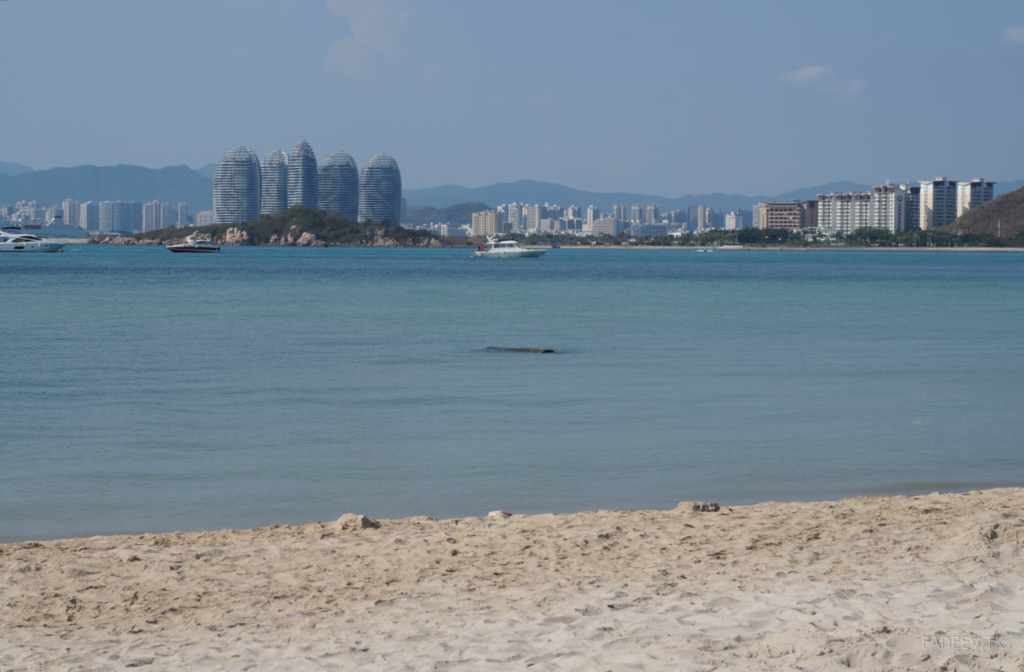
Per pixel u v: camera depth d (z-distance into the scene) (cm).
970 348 3709
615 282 10075
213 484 1522
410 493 1470
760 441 1875
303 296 6900
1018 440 1886
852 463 1677
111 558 1052
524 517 1244
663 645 717
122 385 2553
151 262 16075
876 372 2953
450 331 4259
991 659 655
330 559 1041
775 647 695
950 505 1270
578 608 823
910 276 12769
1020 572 886
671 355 3375
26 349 3353
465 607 855
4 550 1088
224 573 994
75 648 768
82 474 1582
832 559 987
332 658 723
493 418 2120
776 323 4894
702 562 994
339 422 2061
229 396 2394
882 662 657
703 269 15500
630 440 1878
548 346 3666
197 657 738
